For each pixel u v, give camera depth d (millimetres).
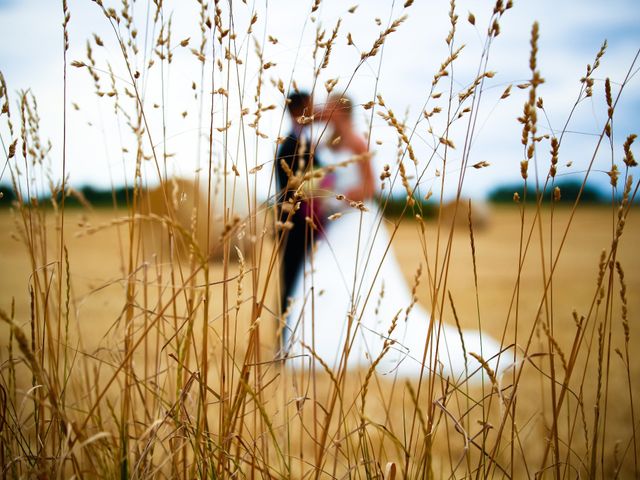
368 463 1251
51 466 1186
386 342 1224
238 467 1224
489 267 9414
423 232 1274
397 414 2482
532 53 1060
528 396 2746
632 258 10297
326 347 3586
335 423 2240
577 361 3406
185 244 1488
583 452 2082
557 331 4234
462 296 6242
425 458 1113
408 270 8094
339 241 3857
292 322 3648
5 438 1271
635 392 2807
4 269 6598
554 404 1228
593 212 19141
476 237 15305
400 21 1201
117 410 1769
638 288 6617
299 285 3797
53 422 1271
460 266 9398
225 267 1383
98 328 3270
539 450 2115
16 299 4949
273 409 1901
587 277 7840
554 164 1188
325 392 2680
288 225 1046
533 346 3730
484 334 3980
